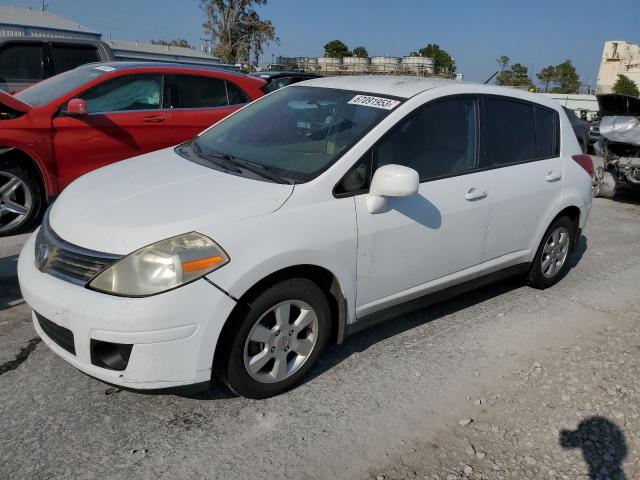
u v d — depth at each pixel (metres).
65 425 2.74
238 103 6.70
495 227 3.98
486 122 3.94
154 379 2.57
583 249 6.26
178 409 2.92
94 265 2.57
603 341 3.98
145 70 6.04
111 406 2.90
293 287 2.90
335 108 3.61
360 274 3.20
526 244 4.37
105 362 2.59
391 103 3.47
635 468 2.72
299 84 4.20
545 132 4.48
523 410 3.11
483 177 3.84
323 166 3.10
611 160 8.67
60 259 2.68
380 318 3.47
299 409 2.99
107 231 2.64
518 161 4.19
